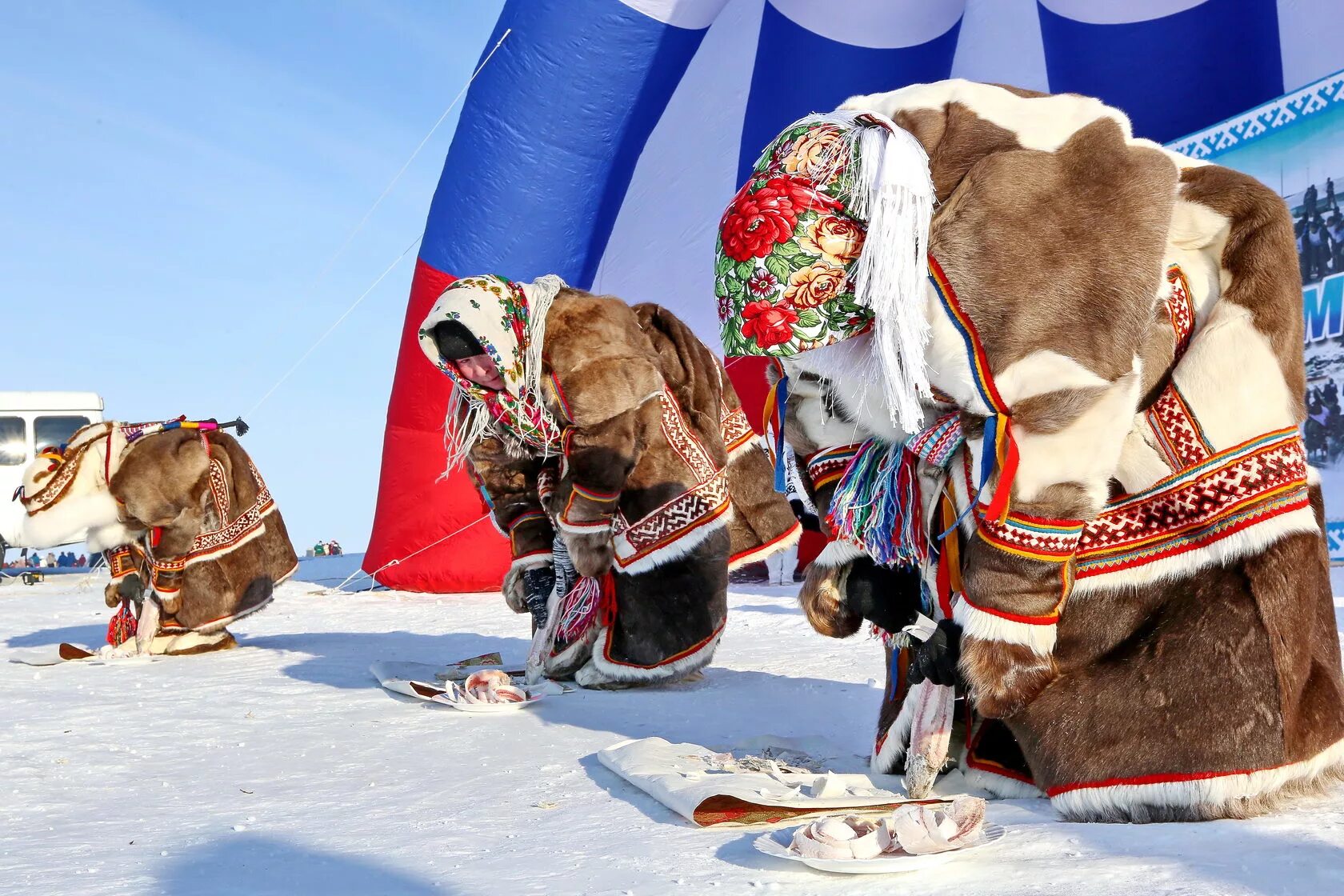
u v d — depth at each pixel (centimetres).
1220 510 272
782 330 284
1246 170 1131
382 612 1020
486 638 781
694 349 547
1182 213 286
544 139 1126
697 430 530
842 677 559
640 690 523
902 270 265
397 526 1227
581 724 439
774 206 281
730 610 918
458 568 1200
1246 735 262
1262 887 211
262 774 371
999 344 262
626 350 496
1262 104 1123
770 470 588
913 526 302
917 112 280
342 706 496
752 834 274
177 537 690
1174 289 282
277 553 734
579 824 292
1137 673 272
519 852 267
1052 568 266
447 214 1151
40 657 710
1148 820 265
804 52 1229
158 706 509
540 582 539
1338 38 1079
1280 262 278
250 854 273
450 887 240
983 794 309
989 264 262
